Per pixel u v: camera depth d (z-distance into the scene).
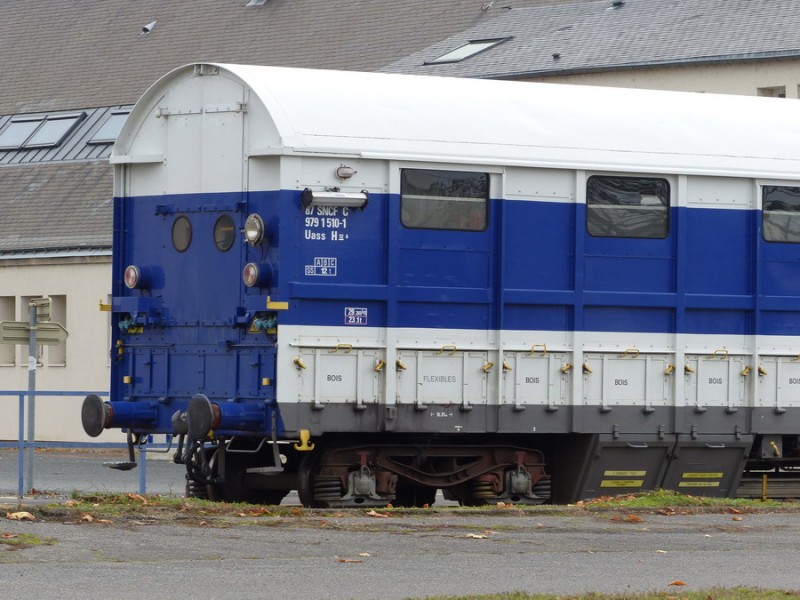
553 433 50.81
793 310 53.38
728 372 52.56
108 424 50.31
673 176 51.84
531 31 114.25
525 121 50.38
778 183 53.28
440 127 48.94
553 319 50.28
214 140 49.38
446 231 48.81
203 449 48.59
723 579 33.88
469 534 39.75
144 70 136.12
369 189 47.81
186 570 32.97
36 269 112.00
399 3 130.00
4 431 114.19
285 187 46.84
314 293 47.09
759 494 54.69
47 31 149.38
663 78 100.38
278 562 34.41
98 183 119.25
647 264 51.50
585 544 38.84
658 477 52.12
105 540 36.44
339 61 126.12
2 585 30.56
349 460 48.94
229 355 48.78
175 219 50.53
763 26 99.88
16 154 129.12
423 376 48.50
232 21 138.25
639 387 51.41
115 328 52.03
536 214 50.03
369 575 33.06
